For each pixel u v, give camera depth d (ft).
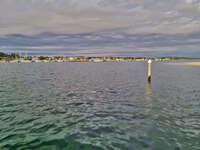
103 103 40.27
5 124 26.45
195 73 129.29
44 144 20.36
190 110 34.30
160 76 107.45
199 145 20.48
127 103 40.16
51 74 126.21
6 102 40.47
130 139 21.86
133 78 97.86
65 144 20.45
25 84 71.87
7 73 133.90
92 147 19.89
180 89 59.52
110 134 23.29
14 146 19.80
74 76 110.63
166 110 34.32
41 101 42.06
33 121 27.96
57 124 26.76
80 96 48.32
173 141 21.38
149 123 27.32
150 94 50.83
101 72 149.59
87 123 27.27
